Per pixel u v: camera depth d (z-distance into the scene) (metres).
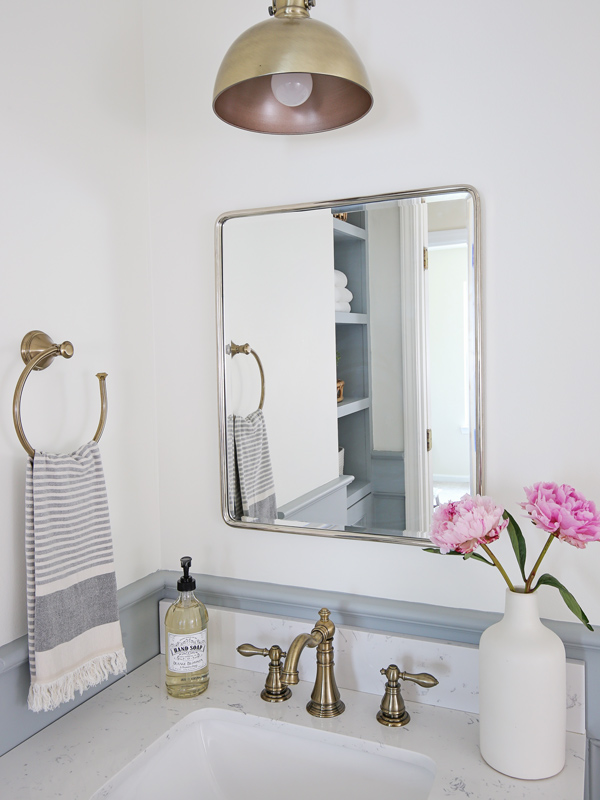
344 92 1.12
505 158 1.17
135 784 1.07
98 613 1.21
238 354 1.38
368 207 1.26
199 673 1.28
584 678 1.12
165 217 1.47
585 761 1.08
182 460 1.48
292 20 1.01
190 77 1.42
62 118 1.22
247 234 1.37
